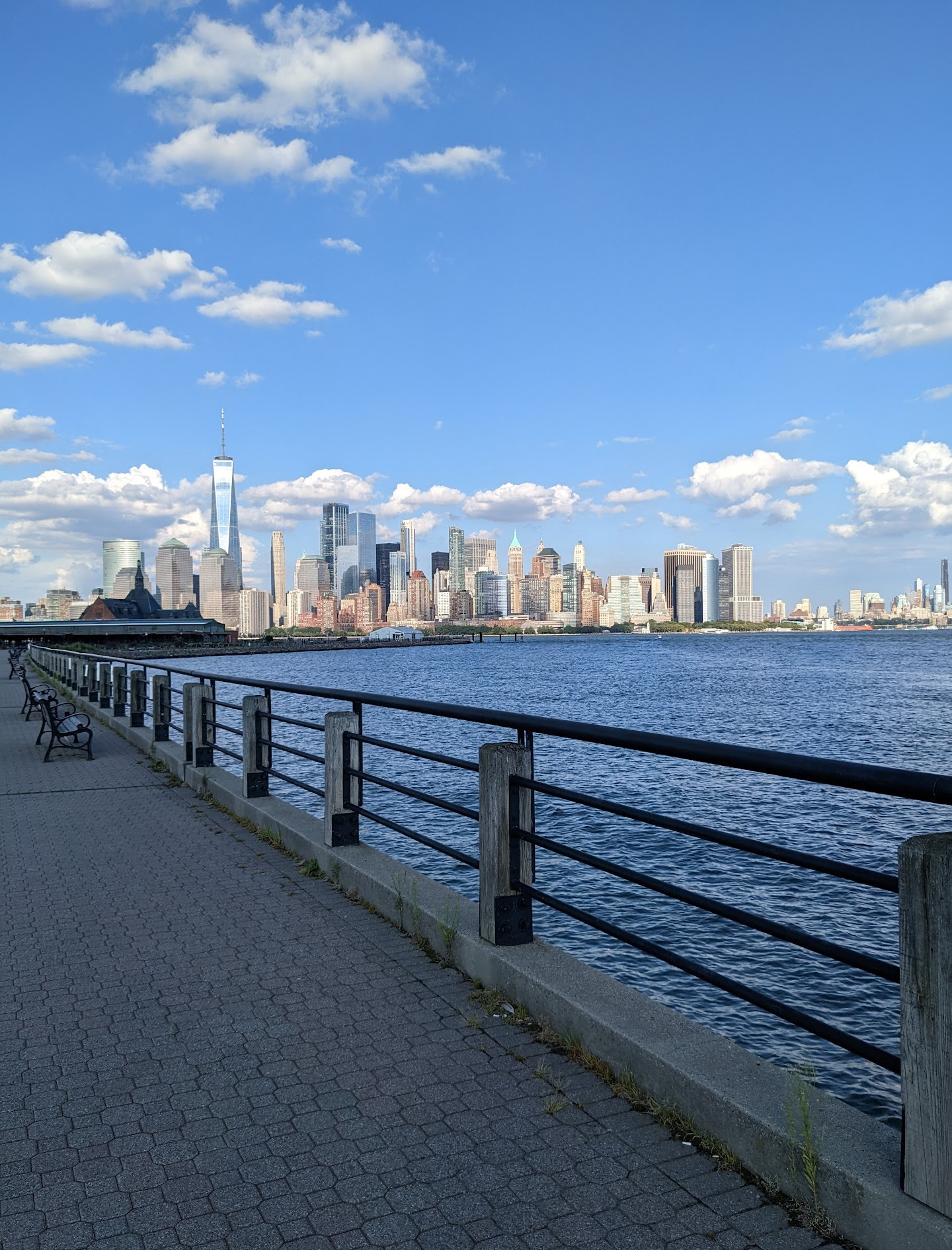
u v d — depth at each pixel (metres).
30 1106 3.57
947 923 2.36
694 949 11.02
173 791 10.80
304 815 8.24
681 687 67.25
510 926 4.69
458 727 37.53
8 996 4.70
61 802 10.09
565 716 44.12
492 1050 3.97
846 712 44.88
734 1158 3.04
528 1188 2.95
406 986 4.73
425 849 15.52
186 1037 4.18
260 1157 3.18
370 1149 3.21
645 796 20.50
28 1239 2.75
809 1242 2.64
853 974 10.23
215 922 5.86
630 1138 3.23
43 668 37.12
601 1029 3.73
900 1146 2.74
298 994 4.65
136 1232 2.78
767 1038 8.81
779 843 16.23
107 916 6.02
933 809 18.97
